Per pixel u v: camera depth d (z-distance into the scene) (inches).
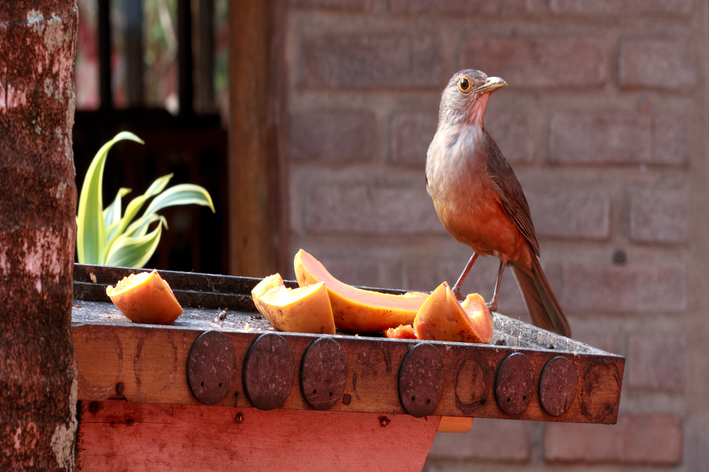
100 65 313.1
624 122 173.3
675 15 173.3
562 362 59.0
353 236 172.4
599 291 173.9
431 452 175.9
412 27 171.8
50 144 43.6
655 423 175.9
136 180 232.4
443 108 103.1
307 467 63.2
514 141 173.0
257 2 168.6
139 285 63.4
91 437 57.0
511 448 176.1
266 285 70.2
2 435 41.6
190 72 303.0
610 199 174.2
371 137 172.1
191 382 50.4
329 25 170.9
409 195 171.9
